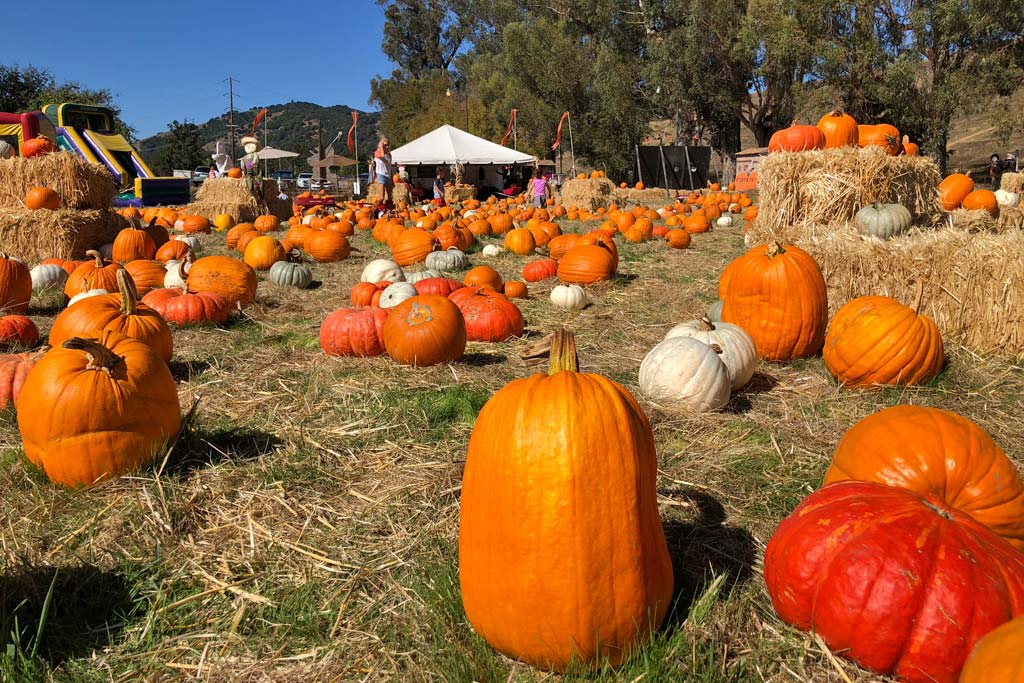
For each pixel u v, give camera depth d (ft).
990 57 81.76
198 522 10.19
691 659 7.06
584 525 6.44
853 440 8.88
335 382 16.47
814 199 31.32
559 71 137.59
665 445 12.66
